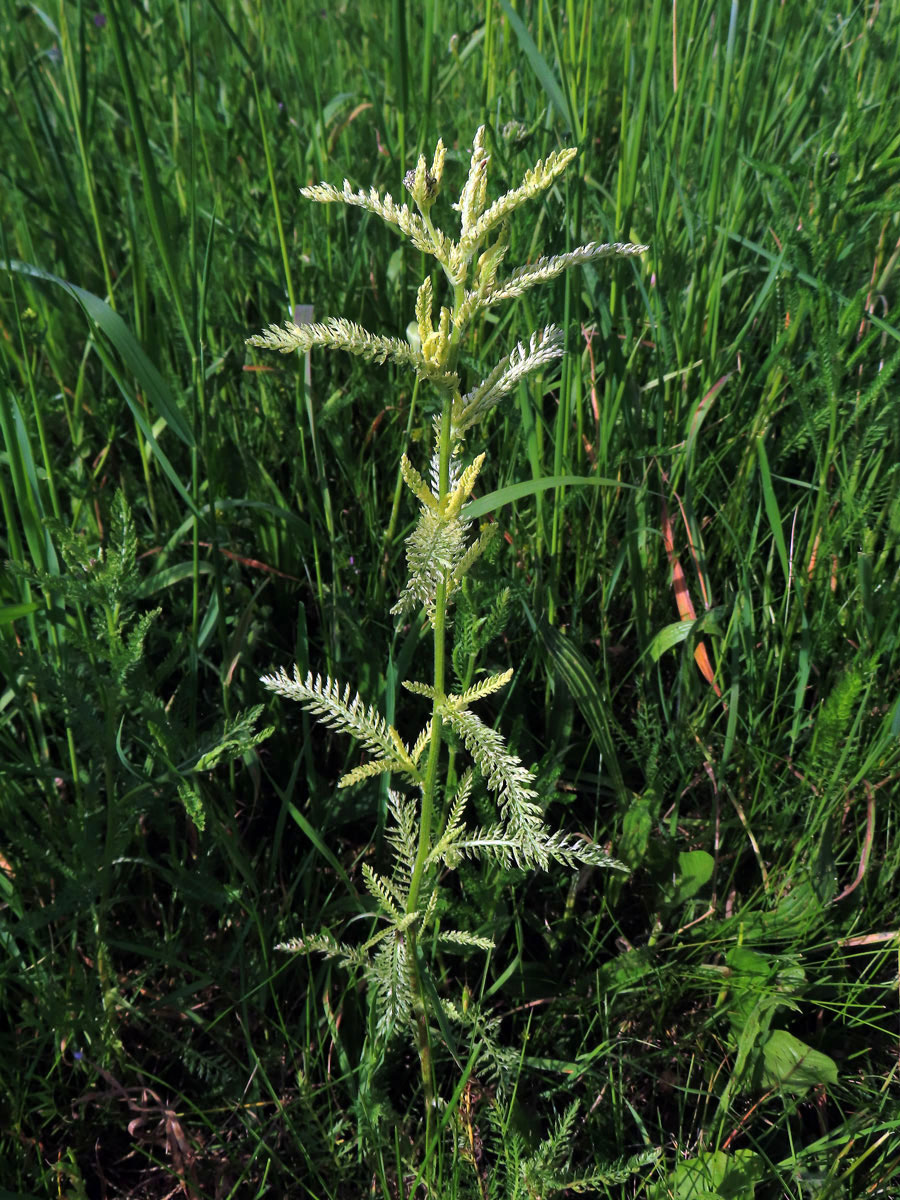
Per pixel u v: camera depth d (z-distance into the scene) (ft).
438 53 4.39
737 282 3.50
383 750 1.78
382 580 2.92
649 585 3.01
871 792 2.47
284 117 4.07
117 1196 2.22
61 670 2.24
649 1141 2.16
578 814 2.81
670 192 3.55
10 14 3.98
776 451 3.21
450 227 3.36
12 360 3.21
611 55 4.34
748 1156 2.07
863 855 2.48
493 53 3.68
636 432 3.02
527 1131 2.22
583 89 3.46
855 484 2.70
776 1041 2.26
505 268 3.14
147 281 3.53
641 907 2.70
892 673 2.76
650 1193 2.04
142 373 2.33
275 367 3.33
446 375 1.47
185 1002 2.45
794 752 2.79
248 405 3.44
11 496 2.90
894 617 2.61
